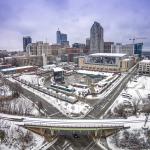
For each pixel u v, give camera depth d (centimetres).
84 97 19112
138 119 13538
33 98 18962
